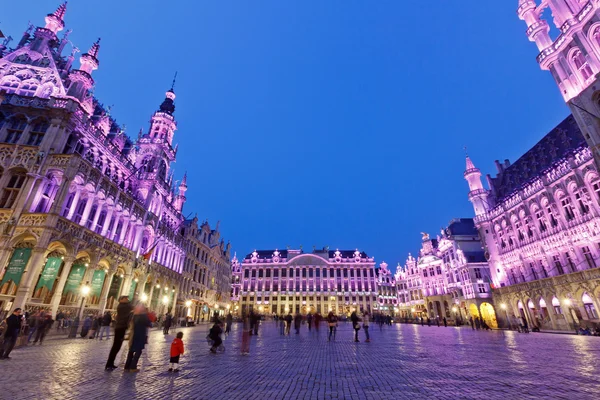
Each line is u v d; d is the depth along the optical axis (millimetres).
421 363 11586
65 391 7109
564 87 33281
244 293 98812
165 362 11602
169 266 42656
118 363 11250
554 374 9391
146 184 37344
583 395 6930
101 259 26734
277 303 96875
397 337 25188
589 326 30672
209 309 60969
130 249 31984
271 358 12914
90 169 25422
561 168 35812
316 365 11109
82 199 25859
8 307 19672
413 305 84438
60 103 25203
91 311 25828
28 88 26906
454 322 58594
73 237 23266
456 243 62812
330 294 97062
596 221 31516
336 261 102562
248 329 14625
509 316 44719
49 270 21078
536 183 40188
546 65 35469
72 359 11859
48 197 23469
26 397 6516
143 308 10328
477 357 13281
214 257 64625
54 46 30672
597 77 29625
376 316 62594
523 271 43156
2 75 26703
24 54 28328
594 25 30141
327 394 7043
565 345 18609
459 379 8664
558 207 36375
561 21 34688
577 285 33156
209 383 8117
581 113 31219
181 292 46938
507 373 9570
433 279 71625
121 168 32344
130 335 9930
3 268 20141
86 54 29656
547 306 37469
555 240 37062
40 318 16859
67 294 24797
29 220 21219
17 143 23438
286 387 7699
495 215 48906
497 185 54469
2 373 8867
